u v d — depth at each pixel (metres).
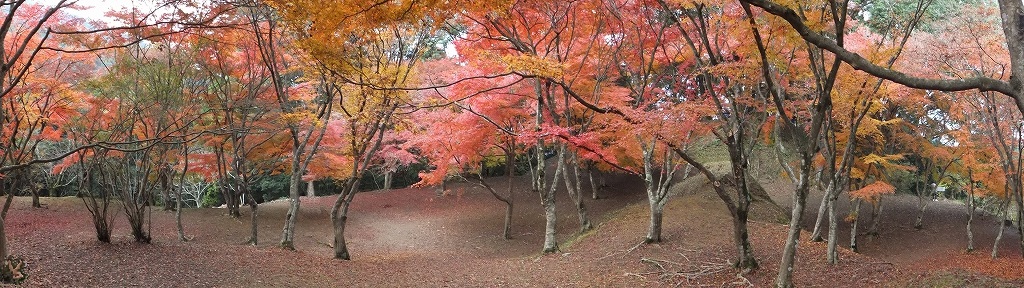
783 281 9.63
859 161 17.52
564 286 11.42
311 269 12.24
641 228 15.90
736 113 10.47
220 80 13.99
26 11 10.44
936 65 12.13
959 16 12.41
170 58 11.38
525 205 25.44
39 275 8.87
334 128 17.05
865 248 19.53
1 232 8.07
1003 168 13.63
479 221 23.20
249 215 21.70
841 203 25.94
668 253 13.33
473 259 15.89
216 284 9.84
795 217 9.58
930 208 25.95
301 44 8.16
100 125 11.84
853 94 10.85
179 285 9.48
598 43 12.81
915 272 10.46
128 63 10.76
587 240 15.76
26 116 11.06
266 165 18.81
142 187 12.63
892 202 26.92
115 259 10.64
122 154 12.25
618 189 26.70
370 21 6.37
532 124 14.84
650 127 9.99
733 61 10.25
